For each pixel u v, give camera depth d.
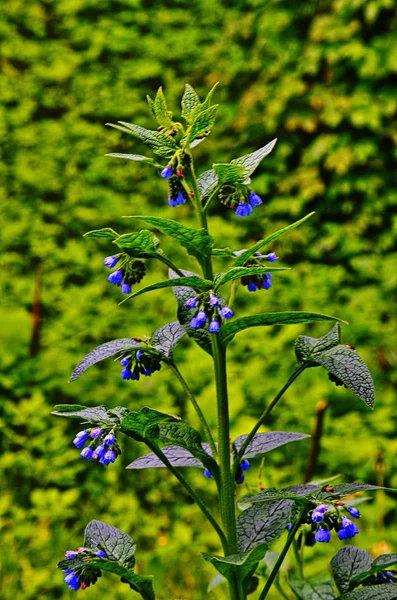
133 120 9.71
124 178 8.84
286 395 5.99
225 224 7.81
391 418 6.07
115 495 5.22
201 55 10.59
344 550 2.52
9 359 5.94
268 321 2.12
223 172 2.19
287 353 6.57
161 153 2.25
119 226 8.15
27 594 4.22
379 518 4.77
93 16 11.29
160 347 2.40
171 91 10.14
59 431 5.32
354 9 8.28
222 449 2.28
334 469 5.45
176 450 2.53
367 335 7.00
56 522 4.88
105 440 2.13
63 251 7.28
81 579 2.23
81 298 6.57
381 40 8.21
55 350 6.15
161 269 7.43
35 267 7.50
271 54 8.98
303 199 8.43
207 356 6.17
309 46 8.53
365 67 8.16
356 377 2.16
